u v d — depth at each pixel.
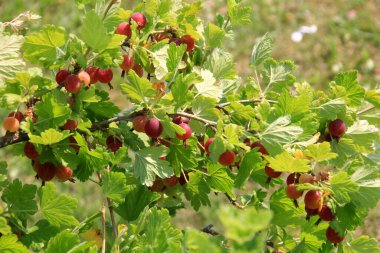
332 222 1.01
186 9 1.11
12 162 2.35
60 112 0.94
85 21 0.92
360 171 1.00
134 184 1.08
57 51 0.97
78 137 0.96
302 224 1.04
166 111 0.99
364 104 1.21
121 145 1.04
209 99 1.01
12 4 3.20
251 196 1.13
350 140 1.05
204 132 1.02
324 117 1.04
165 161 1.00
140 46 1.05
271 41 1.16
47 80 0.96
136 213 1.06
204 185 1.06
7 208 0.95
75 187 2.25
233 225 0.61
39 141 0.92
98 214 0.98
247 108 1.03
